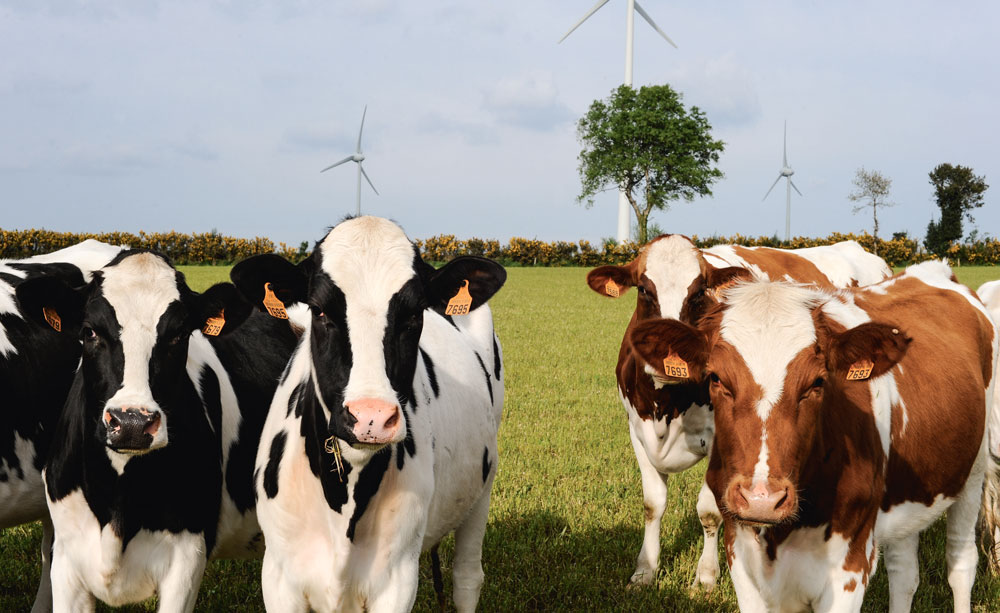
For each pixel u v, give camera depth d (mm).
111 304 4535
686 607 6359
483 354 5910
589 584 6500
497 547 7043
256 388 5586
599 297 31094
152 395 4523
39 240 49844
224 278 34625
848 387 4730
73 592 4699
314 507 4117
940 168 75312
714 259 8664
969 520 6070
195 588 4852
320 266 3932
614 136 76438
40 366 5445
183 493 4727
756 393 4133
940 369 5473
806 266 9422
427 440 4438
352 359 3760
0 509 5285
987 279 37000
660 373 4797
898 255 54812
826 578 4594
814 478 4445
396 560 4230
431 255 57812
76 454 4578
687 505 8227
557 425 10977
